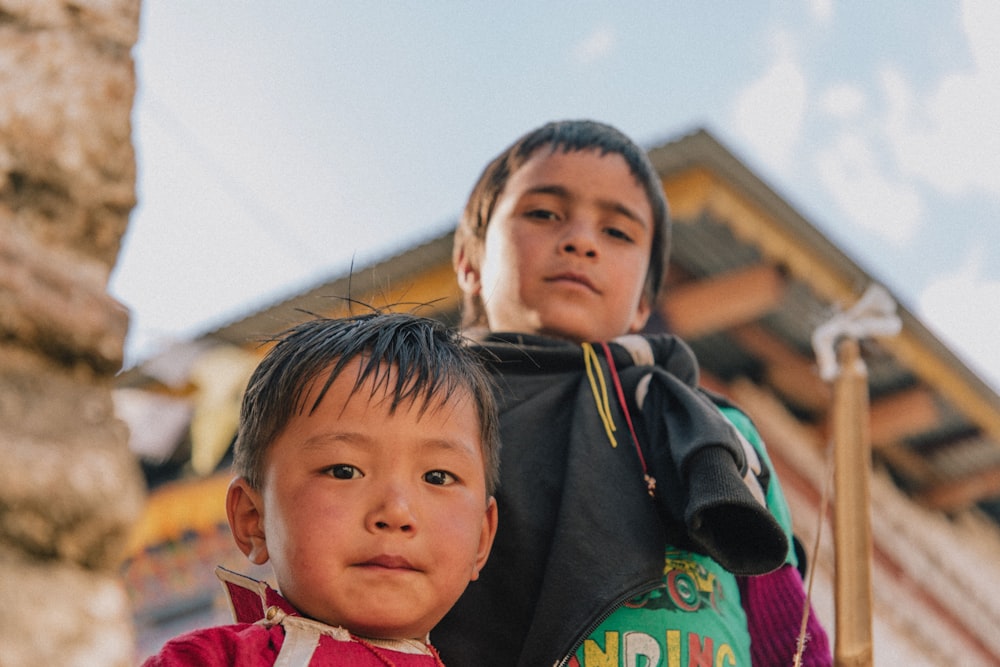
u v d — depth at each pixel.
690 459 1.82
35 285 1.24
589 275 2.21
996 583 8.82
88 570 1.19
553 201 2.28
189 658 1.41
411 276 5.91
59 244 1.30
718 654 1.88
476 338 2.12
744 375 7.43
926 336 7.08
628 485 1.92
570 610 1.73
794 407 7.62
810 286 6.48
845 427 2.35
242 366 3.76
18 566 1.13
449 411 1.64
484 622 1.80
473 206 2.44
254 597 1.66
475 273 2.43
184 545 7.26
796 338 7.00
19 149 1.29
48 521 1.16
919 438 8.39
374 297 2.37
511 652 1.78
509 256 2.26
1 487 1.13
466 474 1.63
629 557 1.80
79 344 1.25
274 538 1.57
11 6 1.35
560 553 1.79
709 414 1.91
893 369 7.44
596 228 2.28
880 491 8.41
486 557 1.75
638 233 2.32
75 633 1.14
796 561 2.17
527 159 2.36
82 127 1.34
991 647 8.12
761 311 6.49
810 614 2.06
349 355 1.64
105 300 1.30
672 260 6.75
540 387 2.08
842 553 2.14
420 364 1.65
